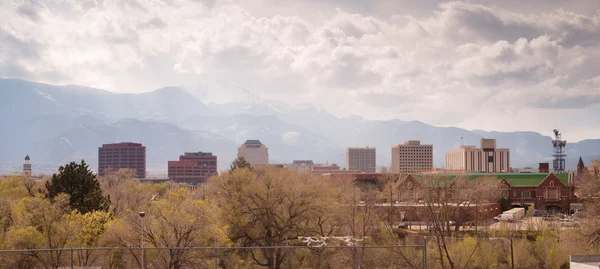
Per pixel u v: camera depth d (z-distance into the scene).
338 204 105.25
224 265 77.88
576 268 62.88
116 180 172.62
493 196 151.38
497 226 128.38
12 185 118.44
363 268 84.75
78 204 93.12
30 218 76.69
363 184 168.62
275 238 89.69
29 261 72.56
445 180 105.81
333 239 90.75
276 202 91.00
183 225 74.94
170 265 72.56
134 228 76.06
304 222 96.19
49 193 95.50
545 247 96.12
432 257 88.12
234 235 89.88
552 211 162.12
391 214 122.31
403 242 100.19
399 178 150.38
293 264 86.81
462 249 92.69
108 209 99.06
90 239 79.50
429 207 100.25
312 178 122.06
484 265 93.25
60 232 77.06
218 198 96.50
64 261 76.31
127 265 76.44
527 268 96.50
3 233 78.81
